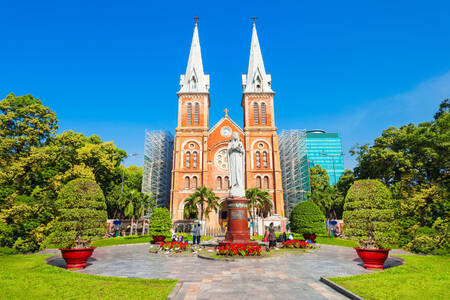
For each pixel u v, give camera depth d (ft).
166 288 29.48
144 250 76.13
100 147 152.05
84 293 27.50
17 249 60.23
